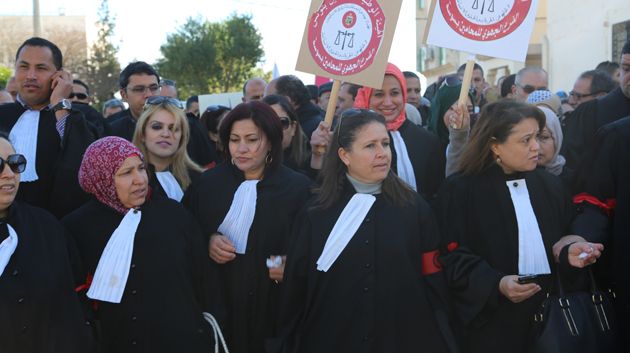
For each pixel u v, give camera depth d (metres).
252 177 3.55
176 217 3.26
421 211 3.14
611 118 4.79
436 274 3.14
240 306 3.40
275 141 3.51
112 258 3.08
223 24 32.91
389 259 3.01
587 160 3.45
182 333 3.09
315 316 3.06
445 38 3.85
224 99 8.89
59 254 2.87
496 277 3.05
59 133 3.68
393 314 2.99
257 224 3.43
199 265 3.30
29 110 3.80
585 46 14.04
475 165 3.30
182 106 3.93
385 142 3.12
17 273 2.73
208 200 3.54
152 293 3.09
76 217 3.19
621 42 12.64
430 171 3.93
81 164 3.22
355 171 3.15
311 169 4.17
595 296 3.14
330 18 3.97
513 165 3.19
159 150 3.77
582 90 6.04
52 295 2.78
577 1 14.24
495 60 20.50
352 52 3.88
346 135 3.12
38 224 2.90
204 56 31.47
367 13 3.84
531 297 3.17
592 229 3.22
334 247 3.03
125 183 3.12
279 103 4.43
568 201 3.33
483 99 7.68
